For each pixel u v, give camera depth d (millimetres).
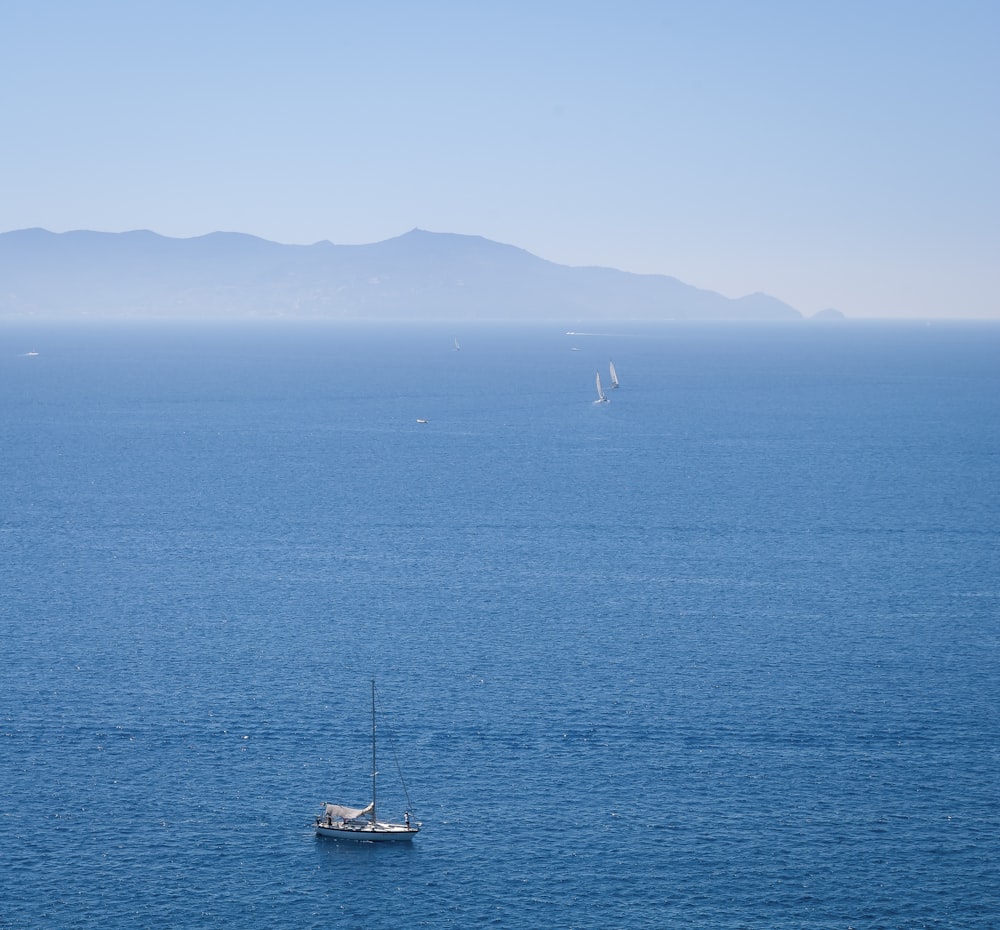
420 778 140500
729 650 183500
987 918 114688
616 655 181000
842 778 140375
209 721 155625
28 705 160375
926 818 131500
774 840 127188
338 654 181250
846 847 126062
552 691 166125
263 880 120688
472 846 126562
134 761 144375
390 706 160750
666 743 149625
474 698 163750
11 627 193625
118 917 114500
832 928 113125
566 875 121250
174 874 121250
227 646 184625
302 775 141250
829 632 192625
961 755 146375
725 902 116938
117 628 193375
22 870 121250
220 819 131375
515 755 146500
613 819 131250
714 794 136750
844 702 162250
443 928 113312
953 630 193750
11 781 138750
